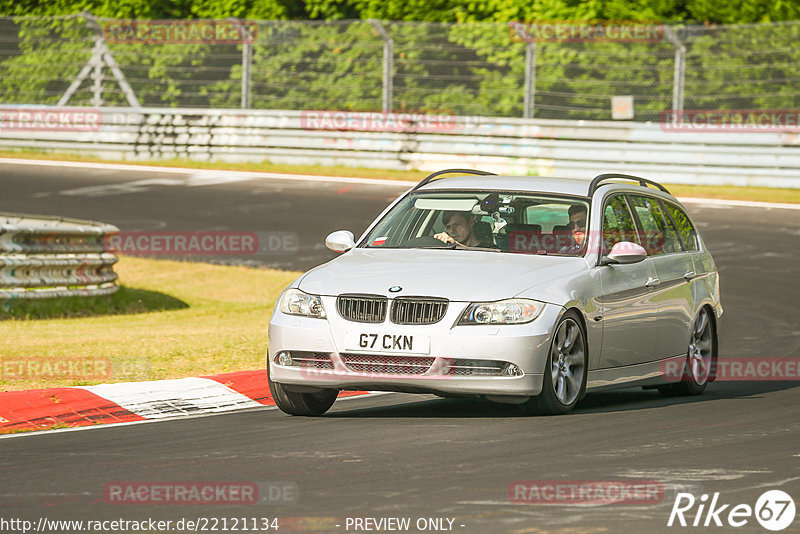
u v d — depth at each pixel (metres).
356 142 83.00
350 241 27.41
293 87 90.25
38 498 17.55
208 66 93.50
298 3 98.94
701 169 75.25
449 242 26.78
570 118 84.00
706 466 19.56
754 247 57.50
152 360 32.53
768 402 27.66
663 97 81.00
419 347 23.59
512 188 27.84
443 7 92.56
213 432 23.33
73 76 95.75
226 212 67.50
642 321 27.36
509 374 23.66
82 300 45.28
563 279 25.03
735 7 85.88
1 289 42.91
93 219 65.06
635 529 15.68
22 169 81.81
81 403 26.23
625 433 22.66
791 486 18.17
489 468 19.34
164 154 86.88
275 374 24.80
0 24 98.00
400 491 17.73
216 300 49.28
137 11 99.56
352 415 25.62
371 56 89.12
